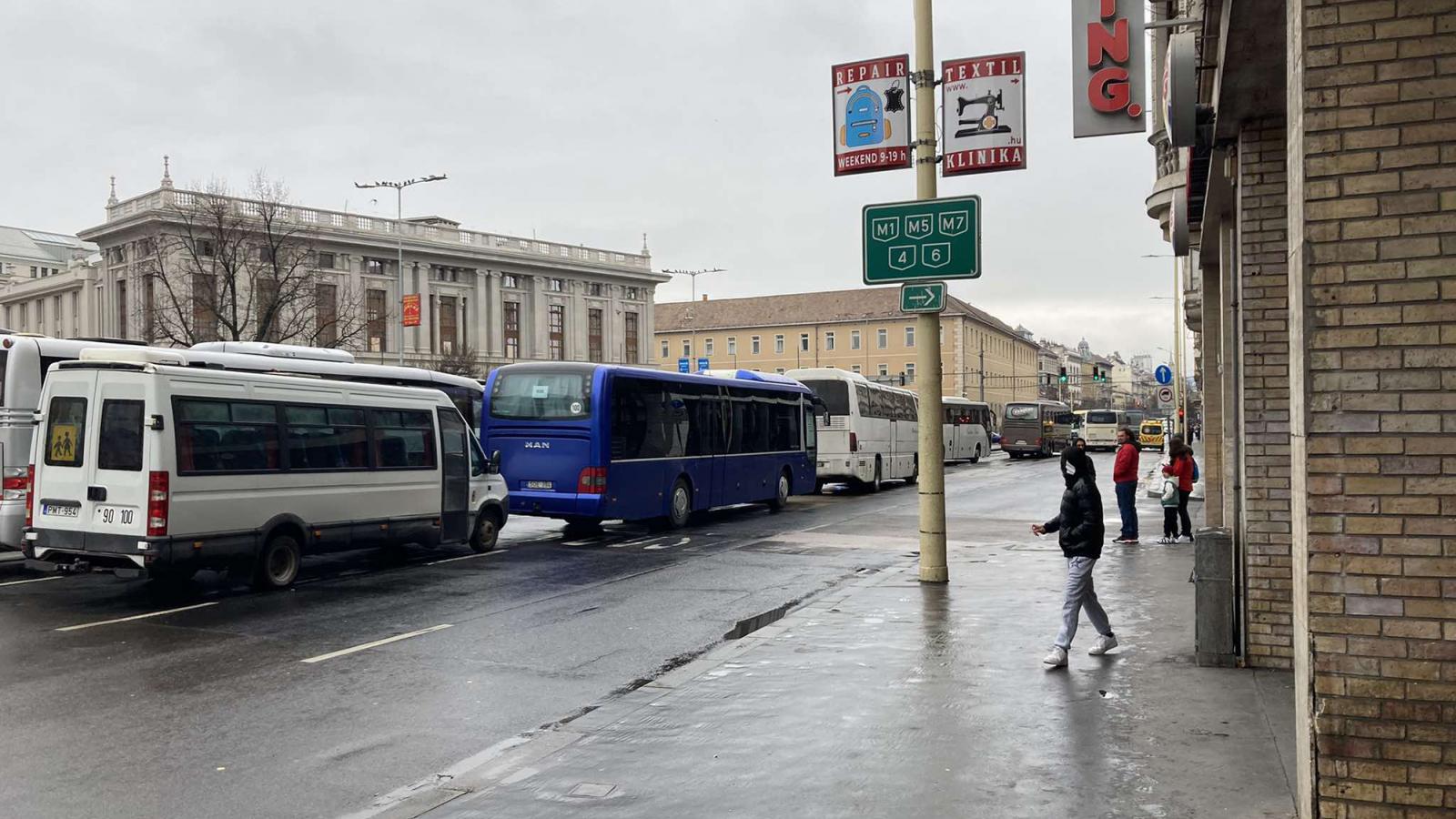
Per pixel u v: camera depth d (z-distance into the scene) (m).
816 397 27.91
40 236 125.81
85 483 11.66
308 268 54.91
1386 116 4.02
